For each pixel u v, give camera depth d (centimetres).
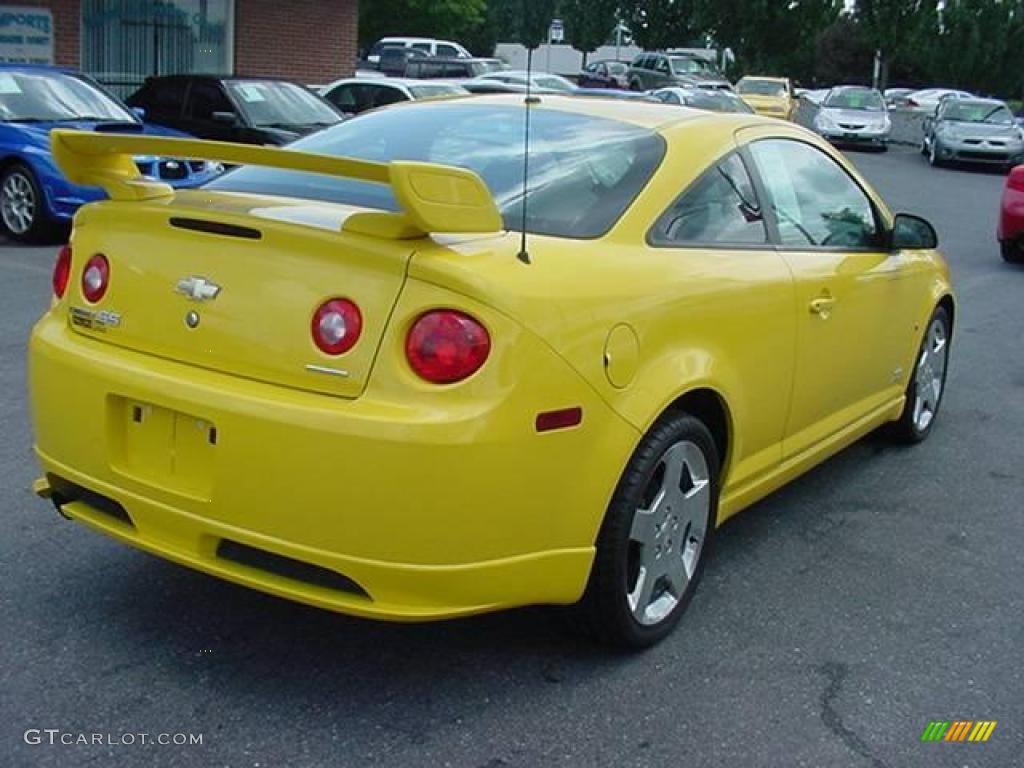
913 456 602
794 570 448
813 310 443
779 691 355
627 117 423
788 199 456
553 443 314
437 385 300
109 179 356
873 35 4566
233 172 407
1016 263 1328
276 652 362
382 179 294
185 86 1412
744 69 4803
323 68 2141
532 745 320
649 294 349
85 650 357
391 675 352
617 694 348
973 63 4525
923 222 520
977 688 364
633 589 363
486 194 308
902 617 412
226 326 322
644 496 357
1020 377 786
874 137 3030
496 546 311
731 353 389
